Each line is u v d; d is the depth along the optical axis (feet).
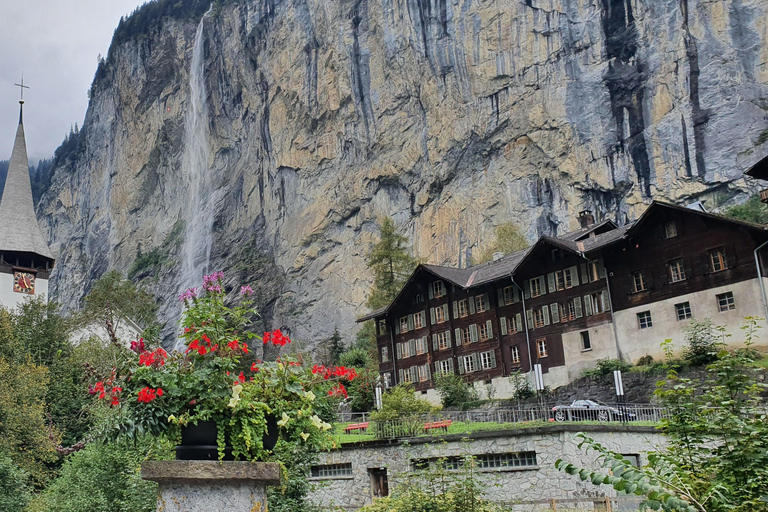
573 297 169.37
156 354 24.98
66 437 130.72
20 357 158.81
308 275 378.73
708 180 259.60
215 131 446.19
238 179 431.02
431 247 334.03
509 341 179.73
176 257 456.04
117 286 226.38
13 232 267.59
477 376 184.03
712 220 147.02
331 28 380.17
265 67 413.39
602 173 286.46
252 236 413.39
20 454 114.52
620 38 286.66
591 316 165.37
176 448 24.47
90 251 536.42
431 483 53.01
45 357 184.03
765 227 138.00
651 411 93.91
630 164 279.69
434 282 197.67
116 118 524.93
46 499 84.58
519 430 66.64
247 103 427.74
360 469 74.69
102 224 531.09
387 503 53.42
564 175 297.53
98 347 166.91
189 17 478.18
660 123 273.13
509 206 312.09
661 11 276.82
